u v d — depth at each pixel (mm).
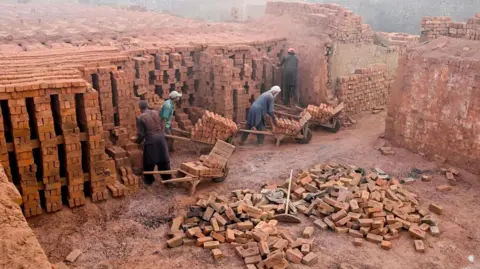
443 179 11000
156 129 9969
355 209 9047
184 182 10250
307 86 16062
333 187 9922
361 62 16719
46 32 15367
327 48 15602
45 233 8148
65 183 8656
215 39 16062
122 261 7586
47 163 8219
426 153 12148
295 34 17188
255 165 11727
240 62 14547
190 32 17969
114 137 10594
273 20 18969
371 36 16828
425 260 7887
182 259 7637
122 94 10688
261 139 13438
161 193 9891
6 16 20359
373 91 17234
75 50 12078
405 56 12539
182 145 12844
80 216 8664
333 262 7676
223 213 8852
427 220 8859
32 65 9711
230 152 10508
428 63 11820
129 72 11531
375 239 8328
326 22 16188
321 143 13617
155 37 16078
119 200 9297
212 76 13922
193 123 14109
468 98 10922
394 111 13086
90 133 8594
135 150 10781
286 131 13141
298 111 15297
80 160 8555
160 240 8242
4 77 8188
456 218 9250
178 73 13711
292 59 15477
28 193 8172
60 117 8242
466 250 8211
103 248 7945
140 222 8797
